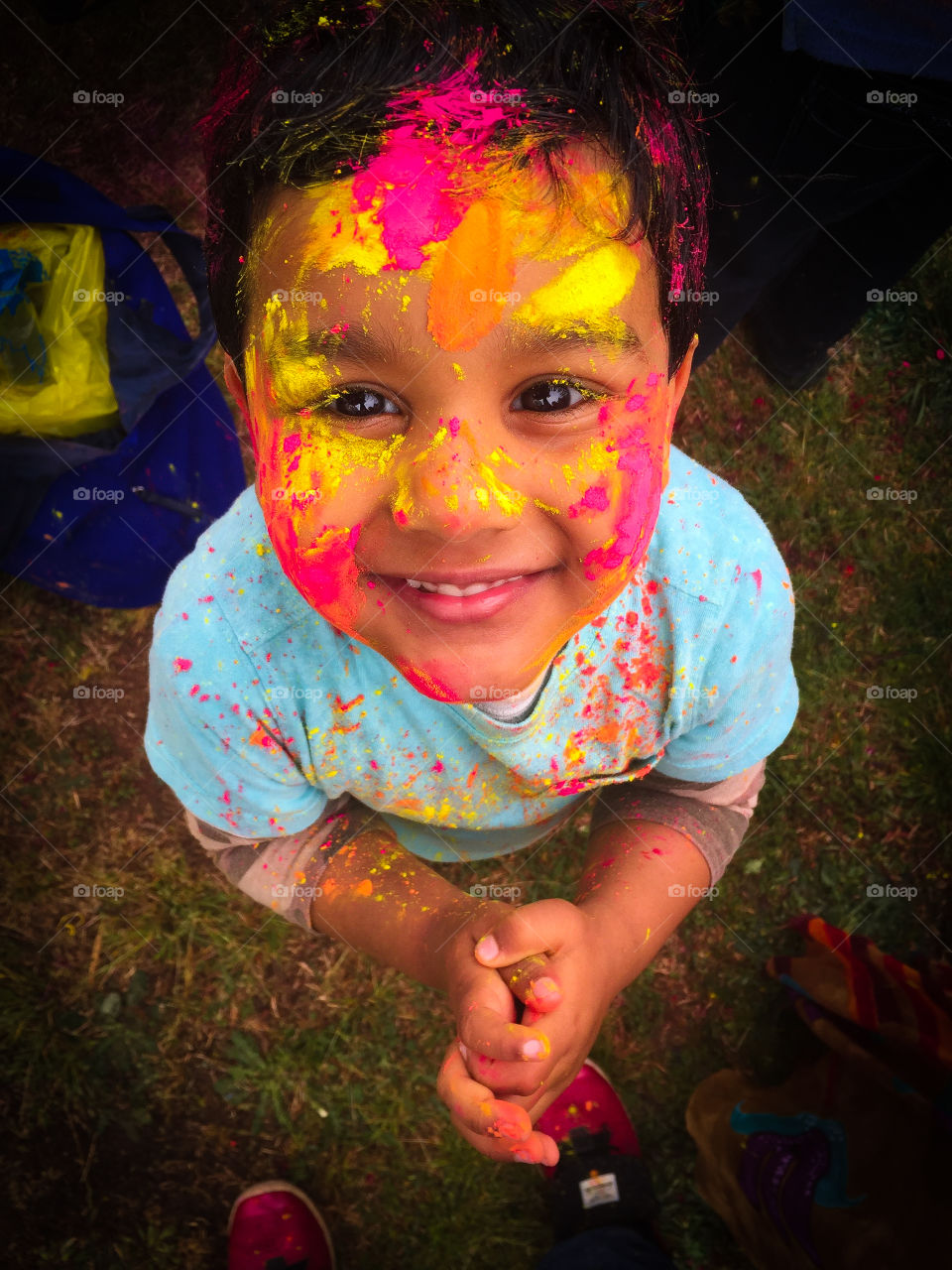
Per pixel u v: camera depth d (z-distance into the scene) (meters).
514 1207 2.27
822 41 1.59
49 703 2.42
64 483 2.18
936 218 2.02
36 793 2.39
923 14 1.55
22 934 2.35
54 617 2.44
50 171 2.04
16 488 2.14
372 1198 2.28
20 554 2.26
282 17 0.76
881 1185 1.98
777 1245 2.05
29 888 2.36
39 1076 2.30
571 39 0.74
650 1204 2.23
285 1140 2.30
